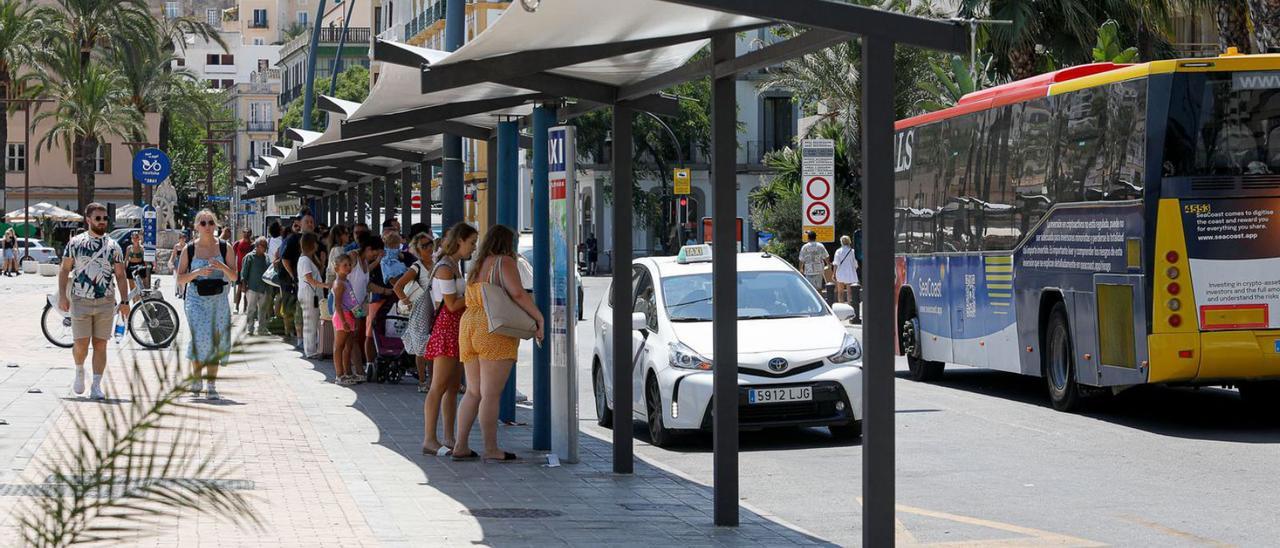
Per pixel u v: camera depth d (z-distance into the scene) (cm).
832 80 4697
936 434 1477
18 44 6719
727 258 895
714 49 890
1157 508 1027
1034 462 1272
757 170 7650
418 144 1997
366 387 1848
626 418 1138
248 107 14262
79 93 7119
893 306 677
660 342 1420
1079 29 3322
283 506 937
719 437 906
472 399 1197
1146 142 1461
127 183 9275
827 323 1436
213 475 273
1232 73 1456
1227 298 1456
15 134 9169
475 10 7756
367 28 12456
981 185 1878
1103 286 1541
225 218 11112
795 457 1320
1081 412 1666
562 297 1190
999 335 1828
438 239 1848
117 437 261
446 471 1132
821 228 2559
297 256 2461
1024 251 1747
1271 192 1457
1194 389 1969
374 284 1862
